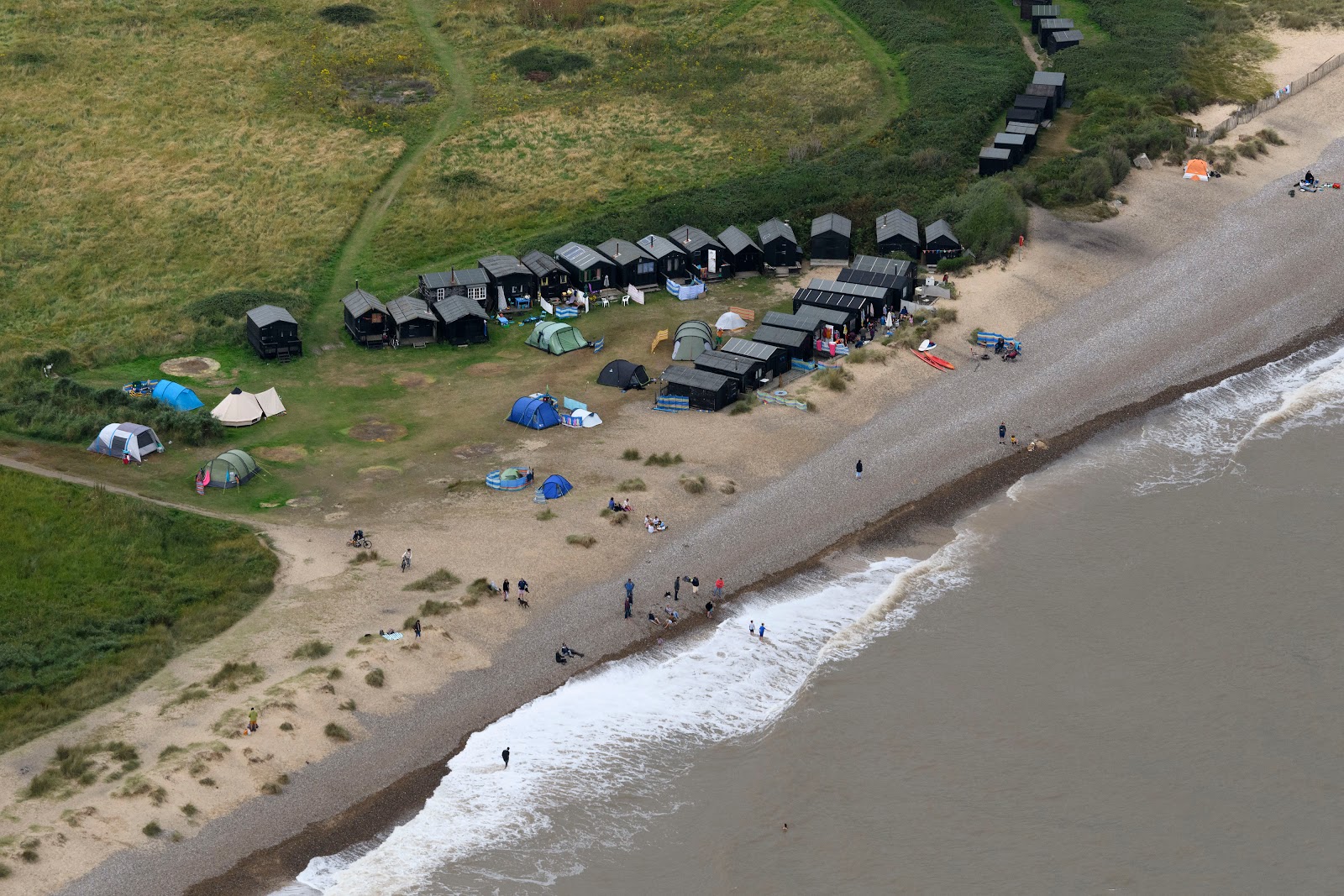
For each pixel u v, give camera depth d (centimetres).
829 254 10950
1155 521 7612
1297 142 12850
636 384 9044
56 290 10762
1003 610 6881
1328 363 9312
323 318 10181
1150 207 11550
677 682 6319
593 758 5844
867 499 7781
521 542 7194
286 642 6362
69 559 7012
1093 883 5231
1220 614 6806
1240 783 5712
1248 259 10694
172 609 6662
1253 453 8256
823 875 5294
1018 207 11144
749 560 7181
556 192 12262
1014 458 8231
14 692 6016
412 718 5972
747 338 9712
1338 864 5288
